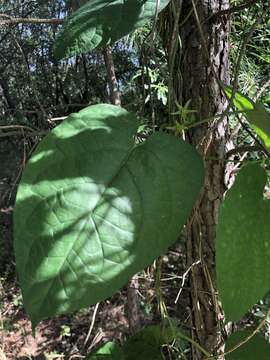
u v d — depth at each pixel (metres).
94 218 0.23
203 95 0.41
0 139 1.45
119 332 1.19
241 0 0.56
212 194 0.43
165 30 0.42
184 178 0.24
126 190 0.24
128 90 0.96
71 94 1.46
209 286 0.44
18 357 1.23
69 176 0.23
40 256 0.22
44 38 1.37
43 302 0.21
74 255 0.22
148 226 0.23
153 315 0.96
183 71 0.42
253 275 0.25
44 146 0.24
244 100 0.31
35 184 0.23
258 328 0.29
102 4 0.29
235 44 0.62
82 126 0.25
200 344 0.45
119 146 0.25
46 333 1.30
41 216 0.22
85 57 1.30
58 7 1.23
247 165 0.26
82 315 1.31
